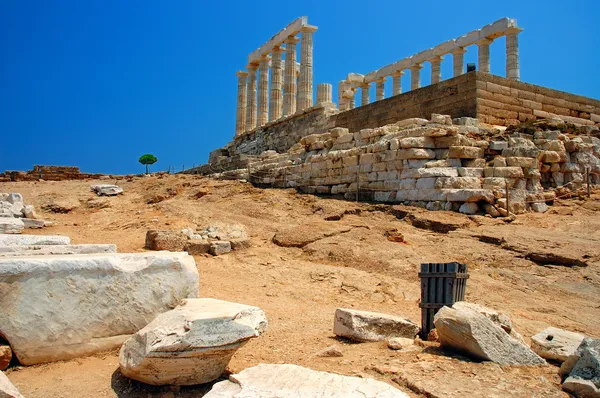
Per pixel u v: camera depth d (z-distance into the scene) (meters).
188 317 5.30
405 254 13.09
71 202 20.95
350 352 6.83
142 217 18.41
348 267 12.71
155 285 6.70
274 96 41.34
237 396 4.55
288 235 14.88
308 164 23.02
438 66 38.44
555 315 9.57
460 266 7.70
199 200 21.61
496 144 18.77
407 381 5.47
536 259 12.43
